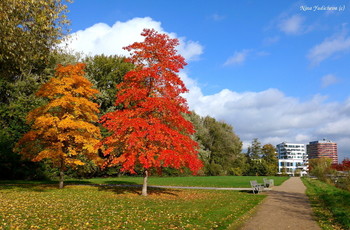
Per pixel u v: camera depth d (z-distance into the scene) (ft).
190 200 56.39
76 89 72.54
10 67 80.89
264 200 56.24
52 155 69.05
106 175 160.76
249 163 271.90
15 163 110.52
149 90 61.67
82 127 69.21
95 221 34.24
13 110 117.08
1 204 43.55
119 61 158.10
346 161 109.19
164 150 54.95
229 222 34.45
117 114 58.85
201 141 221.66
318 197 61.72
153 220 35.53
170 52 62.13
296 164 508.53
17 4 52.13
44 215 36.81
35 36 60.08
